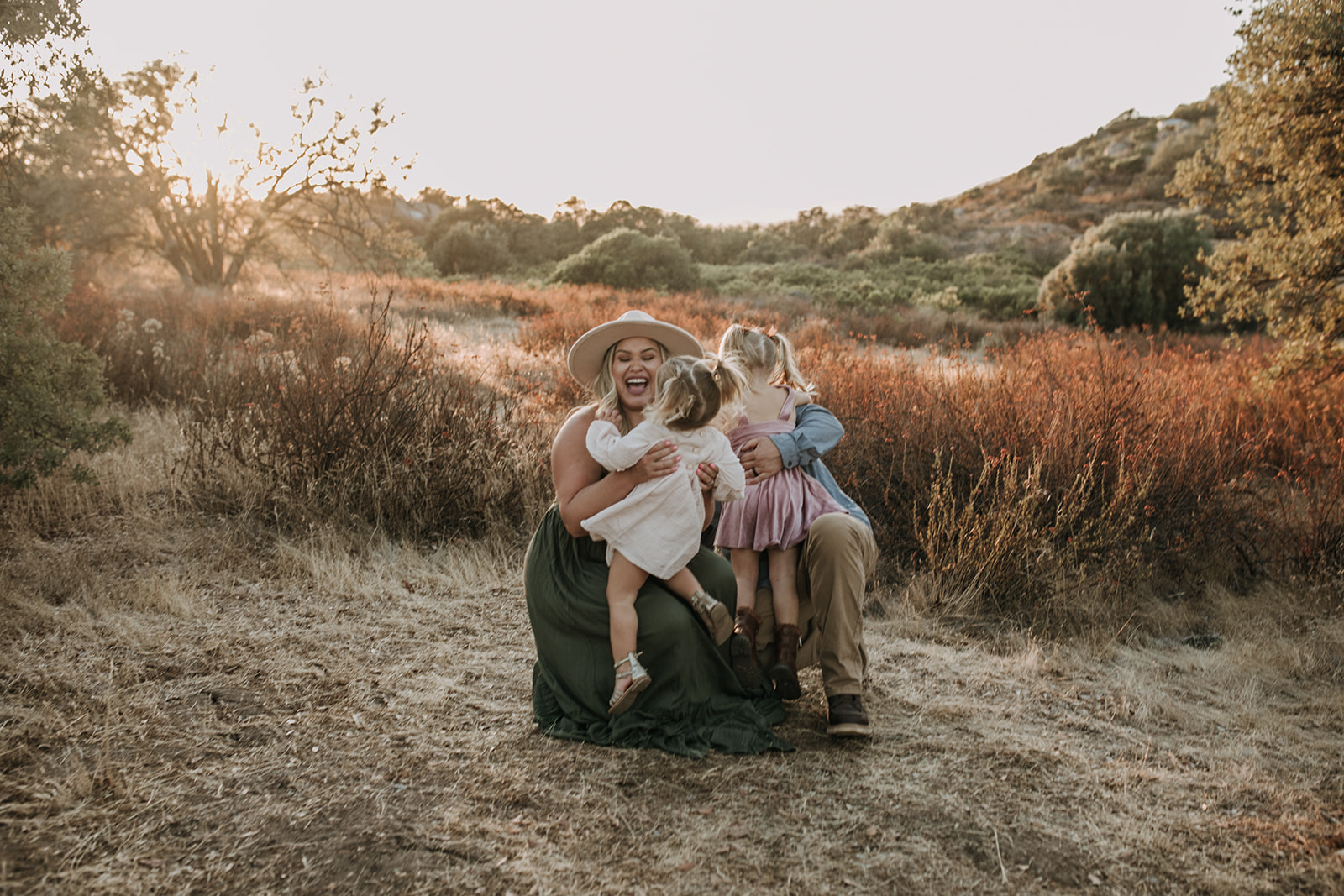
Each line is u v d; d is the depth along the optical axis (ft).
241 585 13.67
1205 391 21.76
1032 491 14.98
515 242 188.85
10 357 14.42
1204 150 26.45
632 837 7.59
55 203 54.85
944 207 252.62
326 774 8.44
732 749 9.17
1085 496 15.57
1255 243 24.80
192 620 12.21
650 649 9.35
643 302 67.21
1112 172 251.19
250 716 9.58
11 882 6.55
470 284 77.46
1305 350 23.13
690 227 218.38
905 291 106.01
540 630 9.70
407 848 7.28
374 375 18.76
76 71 18.31
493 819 7.78
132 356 24.99
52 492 15.92
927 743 9.49
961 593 14.43
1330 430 19.88
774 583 10.06
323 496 16.52
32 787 7.86
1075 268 77.82
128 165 59.77
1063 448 16.75
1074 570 14.66
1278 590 14.93
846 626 9.45
